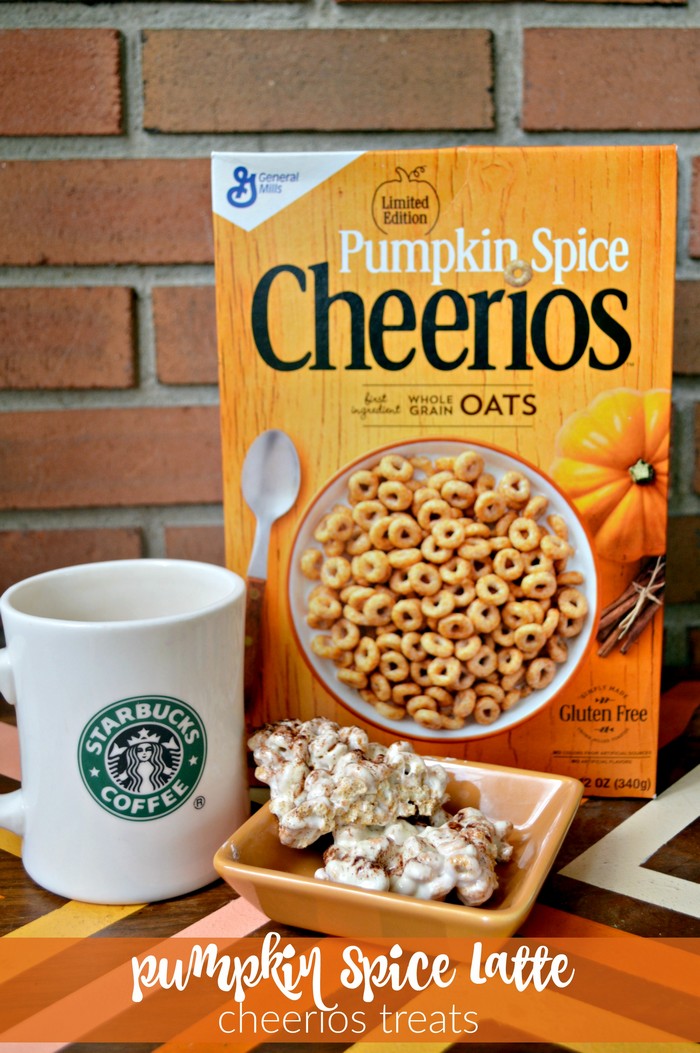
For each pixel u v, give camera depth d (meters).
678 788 0.70
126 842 0.60
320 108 0.79
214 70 0.79
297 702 0.70
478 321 0.67
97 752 0.59
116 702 0.59
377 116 0.80
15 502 0.83
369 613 0.68
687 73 0.79
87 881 0.60
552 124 0.80
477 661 0.68
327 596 0.69
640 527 0.68
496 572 0.68
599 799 0.69
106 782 0.59
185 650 0.60
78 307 0.81
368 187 0.66
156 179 0.80
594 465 0.67
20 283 0.81
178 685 0.60
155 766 0.60
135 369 0.82
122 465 0.83
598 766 0.69
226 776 0.62
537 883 0.57
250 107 0.79
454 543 0.67
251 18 0.79
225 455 0.69
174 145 0.80
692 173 0.81
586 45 0.79
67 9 0.78
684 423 0.83
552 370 0.67
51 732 0.60
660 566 0.68
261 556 0.69
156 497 0.83
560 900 0.60
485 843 0.59
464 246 0.66
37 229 0.80
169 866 0.61
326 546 0.69
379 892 0.56
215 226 0.67
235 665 0.62
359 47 0.79
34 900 0.61
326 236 0.67
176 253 0.81
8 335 0.81
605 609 0.68
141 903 0.61
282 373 0.68
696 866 0.63
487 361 0.67
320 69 0.79
